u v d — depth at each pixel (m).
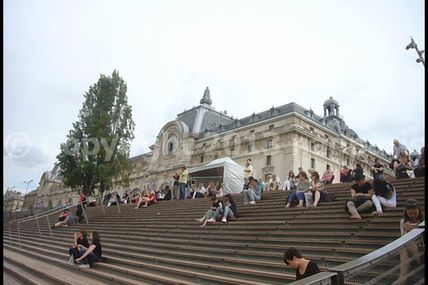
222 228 11.06
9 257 13.08
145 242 11.73
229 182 24.25
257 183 14.04
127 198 28.03
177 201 18.45
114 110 36.41
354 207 8.59
